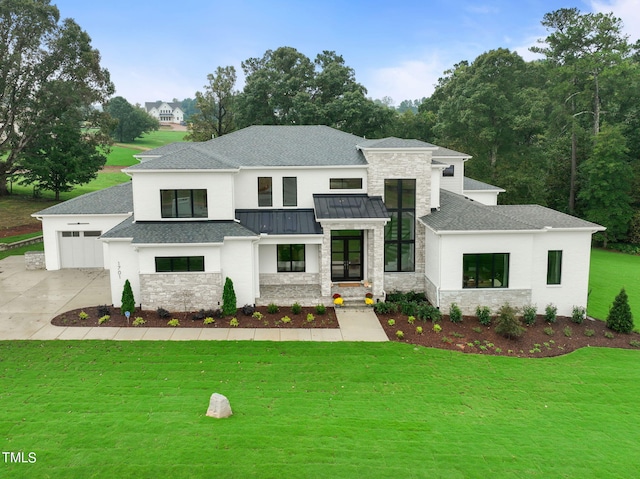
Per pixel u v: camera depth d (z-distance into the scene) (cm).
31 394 1412
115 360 1714
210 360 1752
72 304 2303
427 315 2230
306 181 2575
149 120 13950
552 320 2278
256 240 2305
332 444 1169
